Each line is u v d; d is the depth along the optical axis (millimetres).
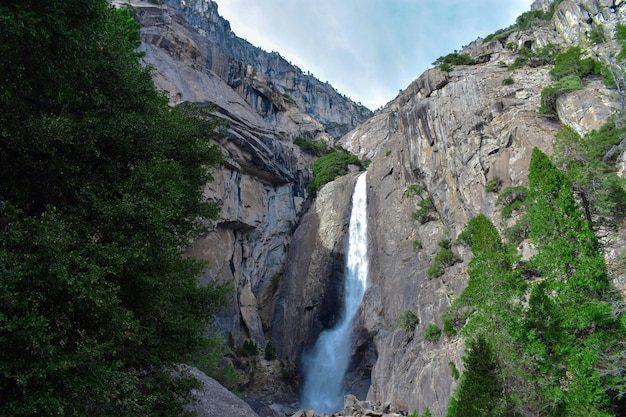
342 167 80812
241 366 55844
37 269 10930
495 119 49375
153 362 15664
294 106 100625
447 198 52062
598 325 19969
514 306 22875
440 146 54469
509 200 41719
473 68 59406
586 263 20781
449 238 49375
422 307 45438
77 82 15453
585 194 25703
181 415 16844
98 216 13969
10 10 11203
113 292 12742
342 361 54781
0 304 10250
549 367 20406
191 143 20969
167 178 16656
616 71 44000
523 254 33531
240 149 64875
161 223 14742
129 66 18078
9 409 9867
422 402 36656
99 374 11219
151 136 17078
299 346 60938
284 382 57812
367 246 62906
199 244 56094
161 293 15625
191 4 176125
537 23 68062
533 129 44219
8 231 11195
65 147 14805
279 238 72188
